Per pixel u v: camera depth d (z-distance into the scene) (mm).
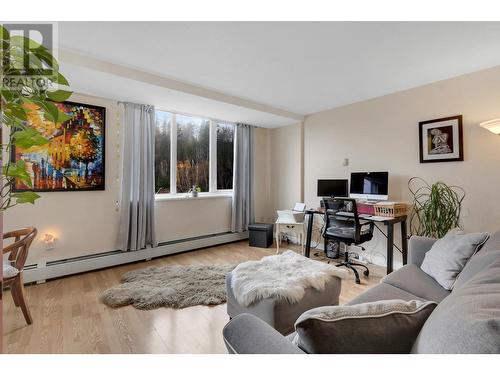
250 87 3125
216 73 2719
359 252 3648
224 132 4609
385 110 3379
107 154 3248
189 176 4172
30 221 2758
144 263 3395
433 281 1748
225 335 920
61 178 2914
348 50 2230
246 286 1716
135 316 2062
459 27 1888
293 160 4625
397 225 3264
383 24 1855
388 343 737
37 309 2164
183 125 4102
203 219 4266
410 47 2180
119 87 2822
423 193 3035
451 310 691
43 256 2824
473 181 2682
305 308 1663
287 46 2162
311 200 4348
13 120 673
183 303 2240
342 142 3883
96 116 3145
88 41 2088
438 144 2898
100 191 3209
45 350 1639
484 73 2605
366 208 3156
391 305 807
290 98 3535
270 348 783
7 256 2201
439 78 2850
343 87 3115
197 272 2979
